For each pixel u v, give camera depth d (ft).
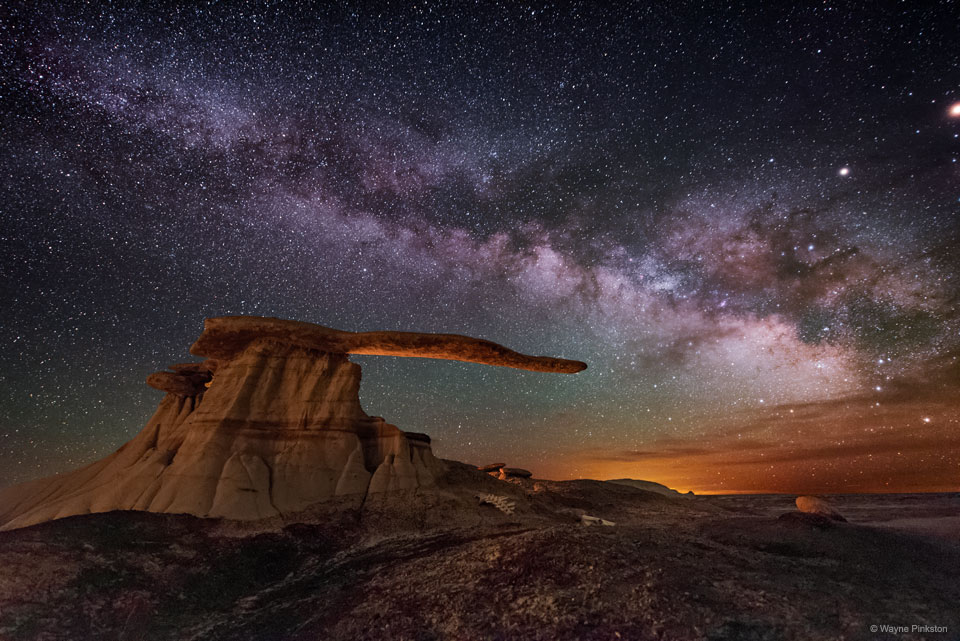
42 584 31.55
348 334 66.13
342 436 62.59
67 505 50.96
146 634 28.71
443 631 26.27
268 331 65.41
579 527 45.21
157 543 40.98
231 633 28.68
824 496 128.26
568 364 67.10
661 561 34.58
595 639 24.34
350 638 26.73
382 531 50.24
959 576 33.30
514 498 67.36
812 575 33.06
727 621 25.62
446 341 63.67
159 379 68.23
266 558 41.50
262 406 61.52
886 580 32.14
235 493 51.34
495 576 32.71
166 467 55.83
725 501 114.32
